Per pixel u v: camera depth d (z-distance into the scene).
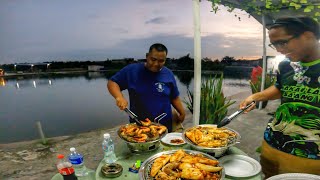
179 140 2.24
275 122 1.85
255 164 1.75
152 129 2.06
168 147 2.12
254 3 4.09
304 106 1.60
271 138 1.87
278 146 1.79
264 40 6.05
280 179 1.46
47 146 4.66
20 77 106.19
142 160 1.88
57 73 123.50
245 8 4.23
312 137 1.60
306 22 1.43
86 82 78.38
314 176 1.47
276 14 4.33
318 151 1.60
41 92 51.12
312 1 3.41
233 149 2.07
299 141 1.66
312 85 1.57
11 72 114.38
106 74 121.50
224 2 3.97
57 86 65.88
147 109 2.60
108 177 1.64
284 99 1.75
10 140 14.62
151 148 2.00
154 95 2.61
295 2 3.50
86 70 131.25
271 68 7.07
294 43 1.49
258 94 2.11
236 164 1.79
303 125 1.63
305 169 1.66
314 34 1.45
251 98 2.10
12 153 4.33
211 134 1.99
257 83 6.98
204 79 4.56
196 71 3.40
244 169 1.71
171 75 2.78
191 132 2.03
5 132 16.77
